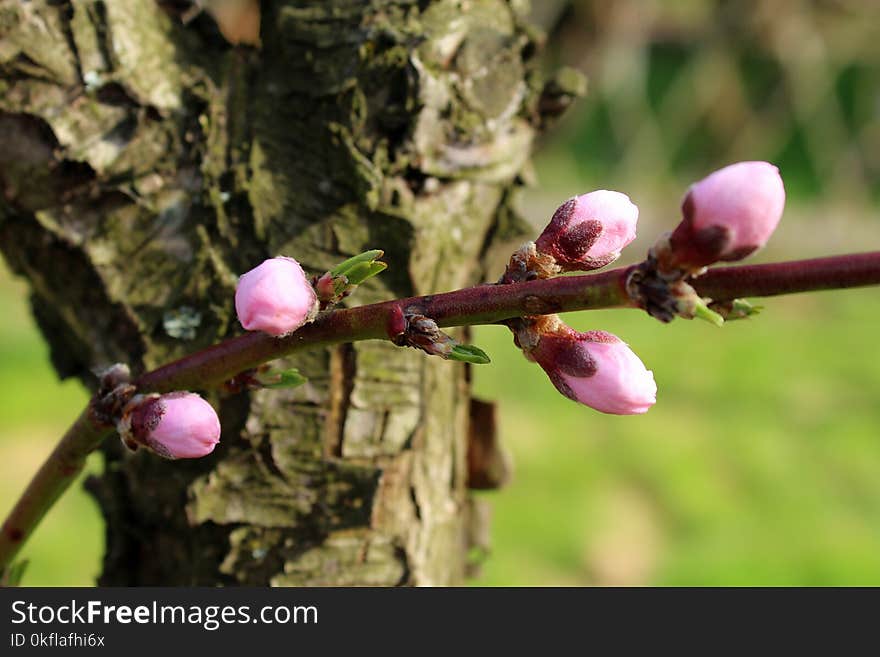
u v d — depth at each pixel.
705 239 0.37
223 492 0.45
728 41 2.20
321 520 0.45
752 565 0.98
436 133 0.44
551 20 1.92
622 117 2.19
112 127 0.44
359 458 0.45
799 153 2.35
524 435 1.20
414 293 0.45
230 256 0.44
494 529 1.02
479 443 0.48
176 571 0.46
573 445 1.18
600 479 1.12
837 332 1.60
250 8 0.45
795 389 1.38
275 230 0.44
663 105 2.27
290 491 0.45
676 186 2.22
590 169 2.21
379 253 0.39
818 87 2.20
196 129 0.45
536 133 0.47
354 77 0.44
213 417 0.40
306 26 0.44
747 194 0.37
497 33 0.45
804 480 1.15
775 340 1.55
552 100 0.46
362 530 0.45
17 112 0.44
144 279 0.45
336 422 0.45
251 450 0.45
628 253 1.93
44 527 0.96
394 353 0.45
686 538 1.03
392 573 0.46
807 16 2.13
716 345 1.51
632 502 1.09
